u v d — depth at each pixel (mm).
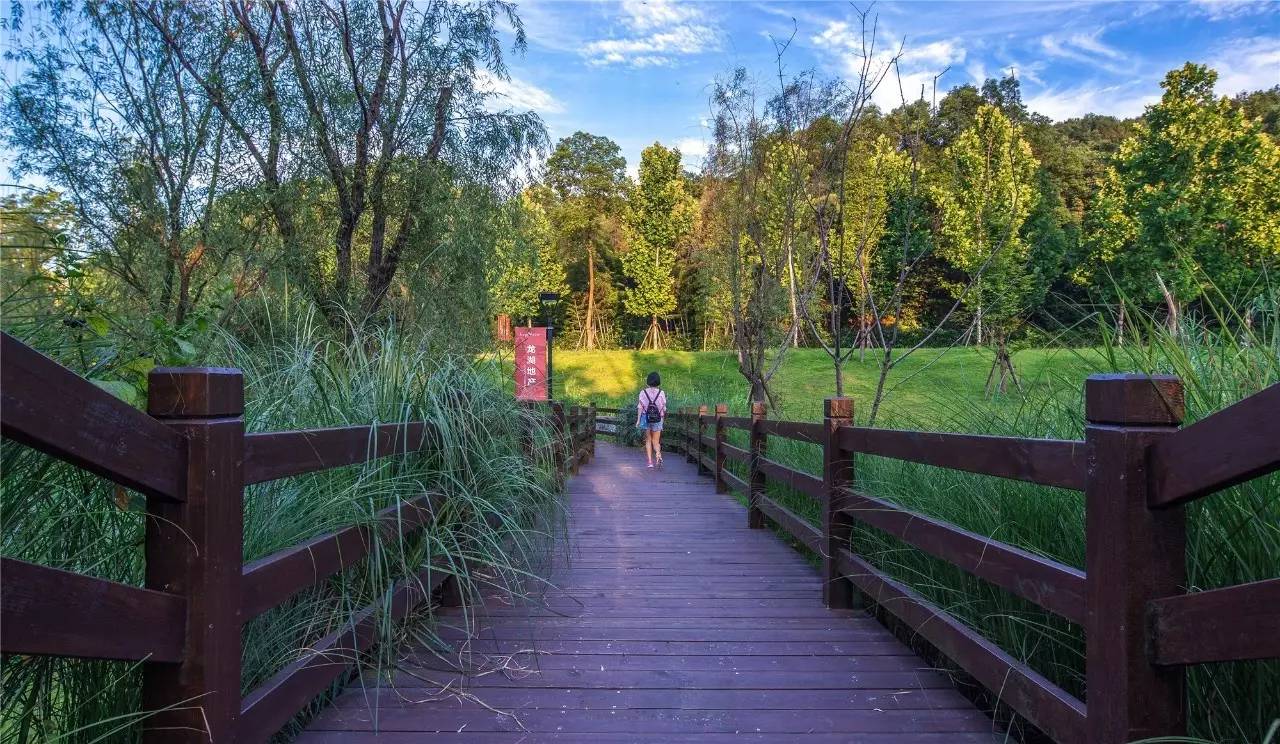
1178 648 1462
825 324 11164
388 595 2592
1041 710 1934
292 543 2316
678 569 4699
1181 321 2443
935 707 2525
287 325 4168
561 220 46500
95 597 1328
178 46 6484
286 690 2016
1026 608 2424
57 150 6016
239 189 6484
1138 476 1565
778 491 6031
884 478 3752
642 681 2768
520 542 3887
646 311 42062
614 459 14047
